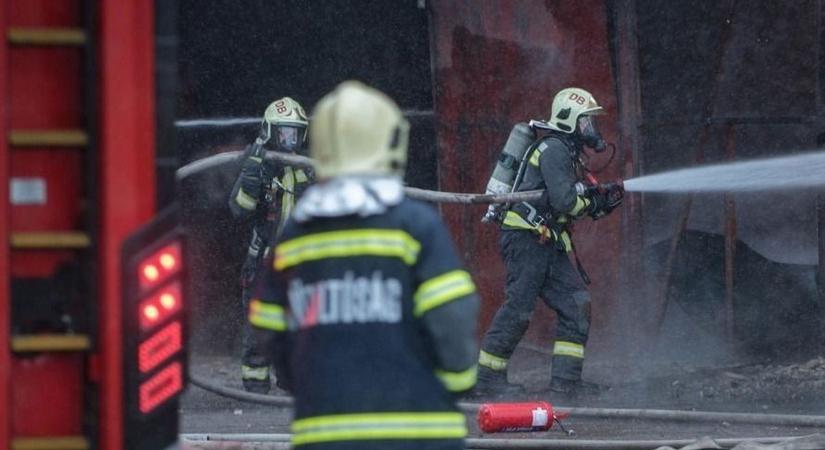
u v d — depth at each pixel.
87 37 11.52
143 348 11.50
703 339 35.56
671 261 34.75
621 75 34.66
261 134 30.19
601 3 34.69
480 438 24.25
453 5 35.62
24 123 11.53
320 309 11.77
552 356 33.72
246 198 30.09
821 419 26.08
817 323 35.56
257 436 23.64
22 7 11.48
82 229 11.64
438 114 35.81
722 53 34.78
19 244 11.41
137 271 11.48
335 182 11.87
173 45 11.65
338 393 11.56
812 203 35.53
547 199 30.12
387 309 11.67
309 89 38.34
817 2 35.03
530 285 30.47
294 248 12.04
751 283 35.78
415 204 12.03
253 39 38.19
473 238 35.84
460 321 11.60
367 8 37.91
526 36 35.12
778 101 35.25
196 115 38.16
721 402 30.50
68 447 11.55
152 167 11.61
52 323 11.58
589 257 35.16
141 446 11.55
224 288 38.09
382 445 11.49
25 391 11.55
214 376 35.44
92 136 11.55
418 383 11.67
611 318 35.16
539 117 35.12
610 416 26.94
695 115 35.22
